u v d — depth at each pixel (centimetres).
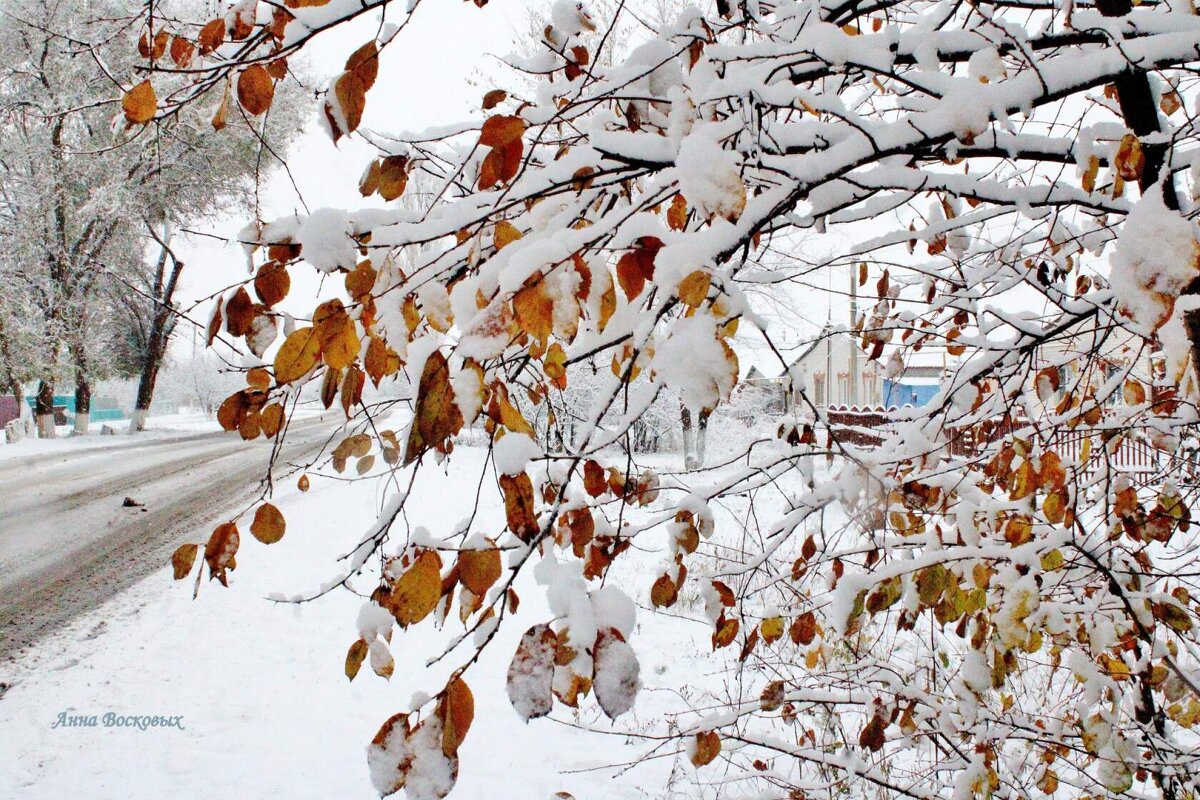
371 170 134
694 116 120
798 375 156
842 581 166
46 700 457
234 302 109
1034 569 169
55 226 1659
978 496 194
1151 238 83
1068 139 151
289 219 112
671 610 633
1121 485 212
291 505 1033
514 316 90
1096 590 221
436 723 83
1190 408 206
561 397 168
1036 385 221
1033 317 235
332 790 379
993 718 221
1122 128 161
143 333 2227
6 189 1551
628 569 748
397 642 568
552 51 143
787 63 129
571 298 90
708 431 1425
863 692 229
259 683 493
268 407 115
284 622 592
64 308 1833
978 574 170
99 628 572
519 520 90
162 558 752
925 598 165
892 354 262
